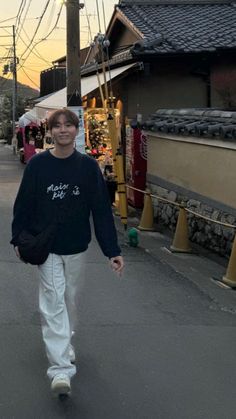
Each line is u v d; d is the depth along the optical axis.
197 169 9.38
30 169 3.71
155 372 4.19
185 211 8.83
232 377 4.16
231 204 8.20
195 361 4.43
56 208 3.70
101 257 8.02
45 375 4.05
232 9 17.31
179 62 14.43
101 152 15.77
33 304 5.68
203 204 9.15
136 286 6.60
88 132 16.22
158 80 14.58
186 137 9.73
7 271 7.03
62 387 3.57
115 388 3.90
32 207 3.75
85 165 3.78
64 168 3.72
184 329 5.16
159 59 13.91
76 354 4.48
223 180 8.44
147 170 12.09
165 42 13.84
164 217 10.92
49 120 3.71
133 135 12.45
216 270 7.69
